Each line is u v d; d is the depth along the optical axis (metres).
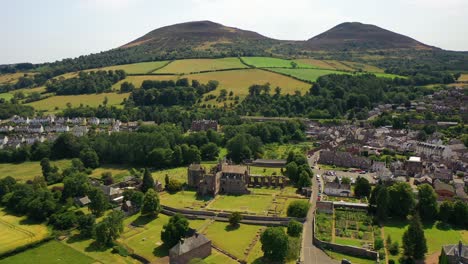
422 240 166.12
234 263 167.50
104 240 186.38
